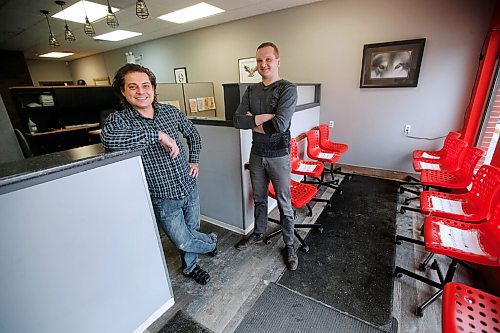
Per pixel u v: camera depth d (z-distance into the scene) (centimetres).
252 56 422
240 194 208
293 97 148
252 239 202
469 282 159
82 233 92
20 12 348
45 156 92
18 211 74
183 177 140
